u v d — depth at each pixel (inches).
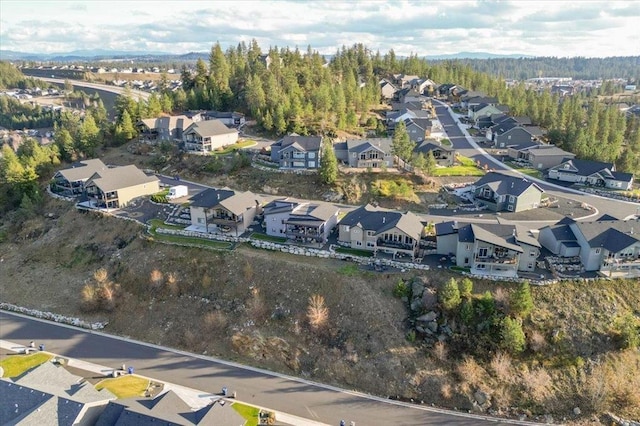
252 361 2052.2
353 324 2134.6
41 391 1685.5
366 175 3388.3
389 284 2258.9
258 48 6309.1
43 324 2358.5
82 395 1685.5
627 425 1724.9
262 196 3284.9
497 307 2091.5
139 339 2226.9
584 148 3951.8
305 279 2337.6
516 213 2945.4
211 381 1927.9
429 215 2957.7
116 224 2965.1
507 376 1893.5
